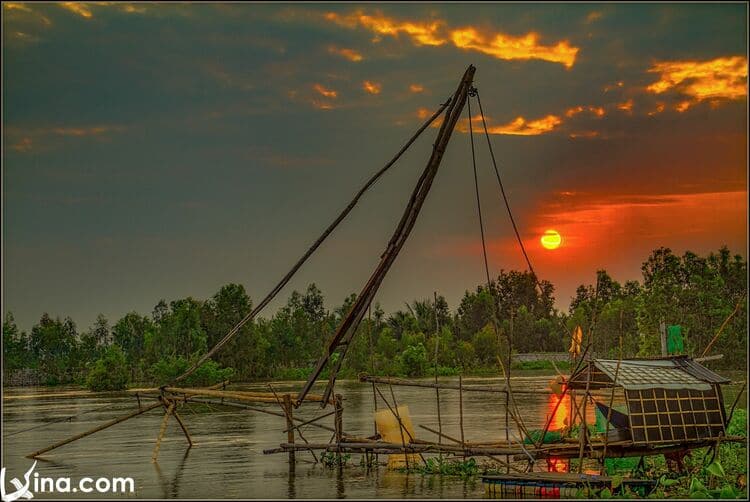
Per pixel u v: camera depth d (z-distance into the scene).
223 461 21.58
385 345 68.12
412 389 48.72
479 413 32.44
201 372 55.53
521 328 78.31
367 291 20.27
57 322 68.94
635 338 57.03
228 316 64.69
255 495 17.05
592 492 15.64
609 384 18.33
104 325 70.25
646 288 54.88
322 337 71.12
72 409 38.78
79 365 68.31
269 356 68.06
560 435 19.00
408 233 20.06
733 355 51.44
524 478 16.23
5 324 66.62
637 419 16.52
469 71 19.84
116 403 42.53
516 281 82.31
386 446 19.14
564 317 77.38
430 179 19.94
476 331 81.69
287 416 20.70
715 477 16.88
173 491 17.75
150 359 61.47
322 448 20.02
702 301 52.31
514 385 50.34
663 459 19.20
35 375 67.38
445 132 19.86
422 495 16.62
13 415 36.06
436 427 27.55
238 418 33.25
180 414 35.44
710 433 16.80
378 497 16.52
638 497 15.49
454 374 66.56
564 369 71.19
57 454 23.62
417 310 79.50
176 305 62.94
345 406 36.81
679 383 16.91
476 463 20.42
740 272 53.22
